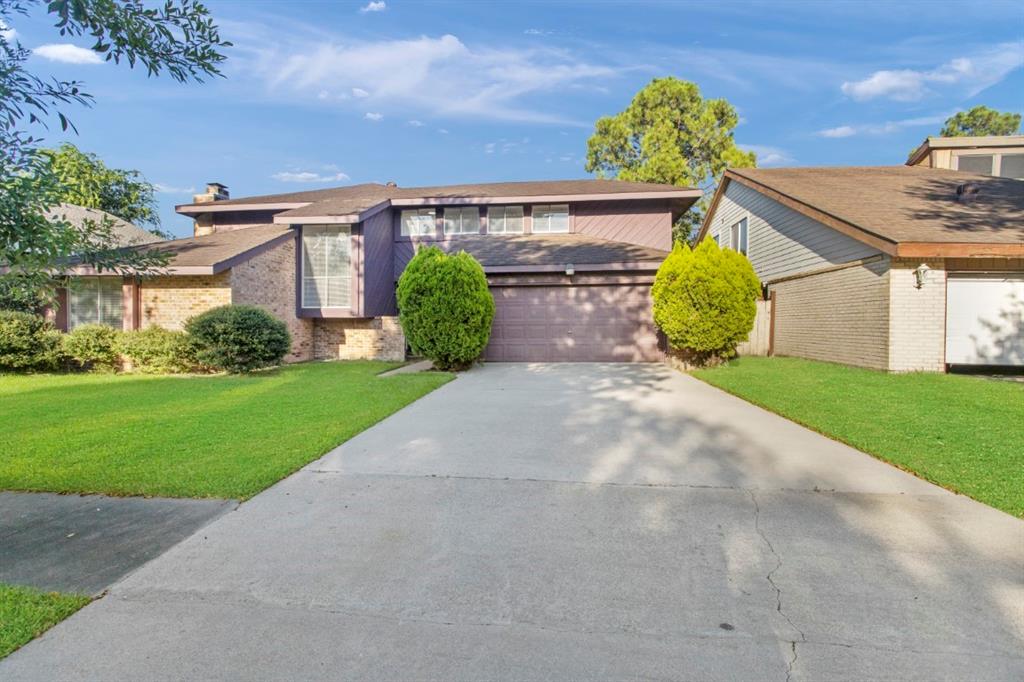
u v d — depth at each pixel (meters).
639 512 3.82
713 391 9.06
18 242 2.95
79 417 6.81
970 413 6.41
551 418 6.93
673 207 18.39
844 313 11.12
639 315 13.94
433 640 2.39
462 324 11.77
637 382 10.17
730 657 2.25
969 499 3.98
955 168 16.36
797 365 11.40
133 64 3.23
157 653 2.31
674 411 7.36
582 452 5.35
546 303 14.15
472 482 4.47
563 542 3.35
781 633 2.41
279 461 4.92
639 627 2.47
